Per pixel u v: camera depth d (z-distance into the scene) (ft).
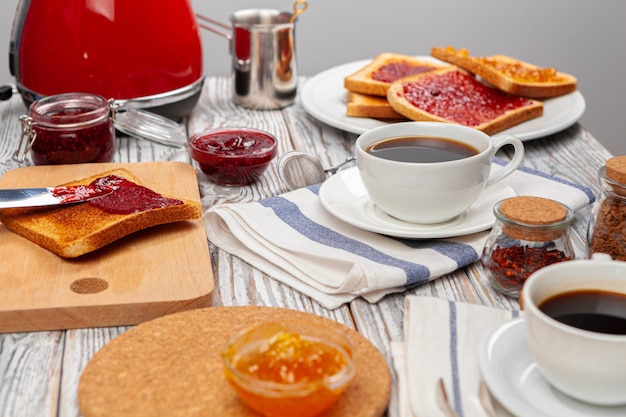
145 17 4.24
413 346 3.03
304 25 7.29
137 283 3.29
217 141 4.00
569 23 7.41
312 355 2.88
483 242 3.48
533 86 4.53
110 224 3.43
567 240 3.30
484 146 3.52
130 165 3.97
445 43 7.43
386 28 7.35
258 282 3.38
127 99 4.29
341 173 3.78
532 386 2.89
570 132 4.44
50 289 3.25
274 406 2.80
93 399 2.89
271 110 4.69
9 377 3.04
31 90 4.30
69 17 4.18
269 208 3.60
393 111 4.41
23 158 3.97
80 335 3.19
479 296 3.32
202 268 3.36
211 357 3.01
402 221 3.54
